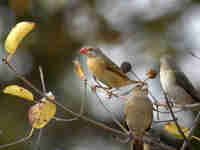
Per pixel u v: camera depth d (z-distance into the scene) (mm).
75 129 13914
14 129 13109
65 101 14164
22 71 15023
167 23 16703
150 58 15438
